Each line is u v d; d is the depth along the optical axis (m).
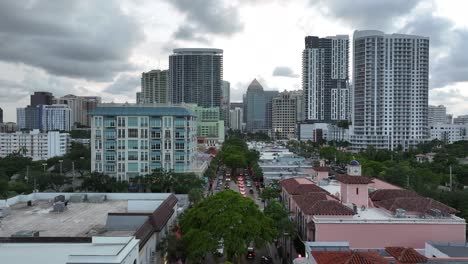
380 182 108.44
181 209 101.56
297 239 80.06
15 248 53.22
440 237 67.75
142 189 144.00
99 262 46.34
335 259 48.31
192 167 175.12
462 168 164.12
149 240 63.72
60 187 151.38
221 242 69.94
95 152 163.62
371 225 67.62
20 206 83.31
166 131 163.75
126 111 164.00
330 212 69.88
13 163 189.75
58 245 53.25
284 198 106.50
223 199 71.62
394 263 51.19
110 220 66.12
